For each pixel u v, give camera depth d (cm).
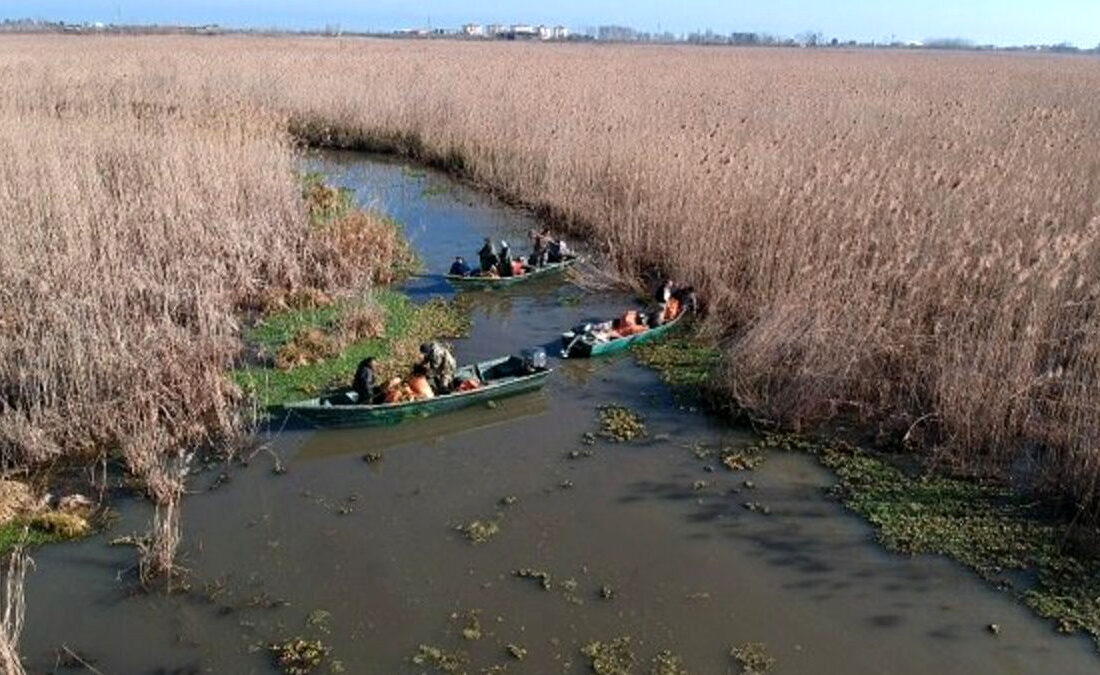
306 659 821
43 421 1152
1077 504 1057
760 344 1334
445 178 2934
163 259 1641
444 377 1330
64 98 3397
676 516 1073
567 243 2189
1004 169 1792
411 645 845
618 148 2384
